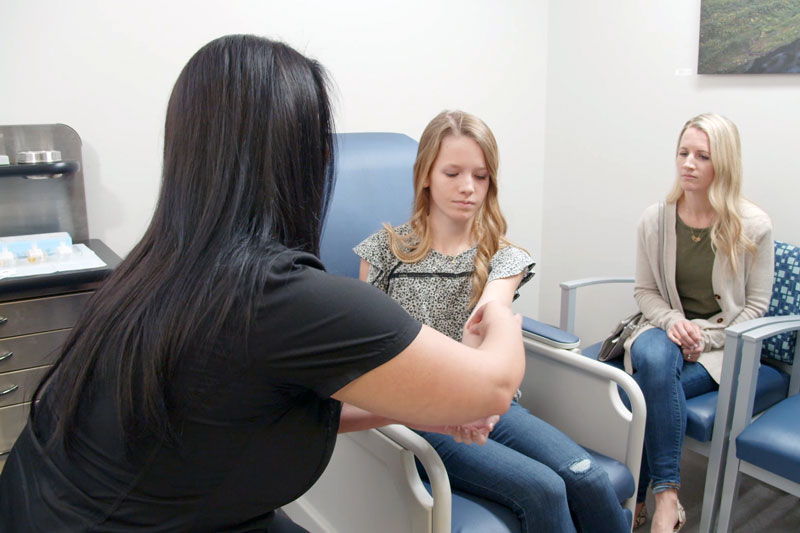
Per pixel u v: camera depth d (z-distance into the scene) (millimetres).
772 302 1912
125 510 651
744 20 1992
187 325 618
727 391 1540
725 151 1691
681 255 1830
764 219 1732
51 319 1468
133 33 1807
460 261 1387
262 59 699
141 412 627
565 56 2588
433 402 681
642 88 2336
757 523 1779
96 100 1790
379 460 1117
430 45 2346
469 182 1292
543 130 2734
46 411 747
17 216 1712
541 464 1146
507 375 738
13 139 1652
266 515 778
